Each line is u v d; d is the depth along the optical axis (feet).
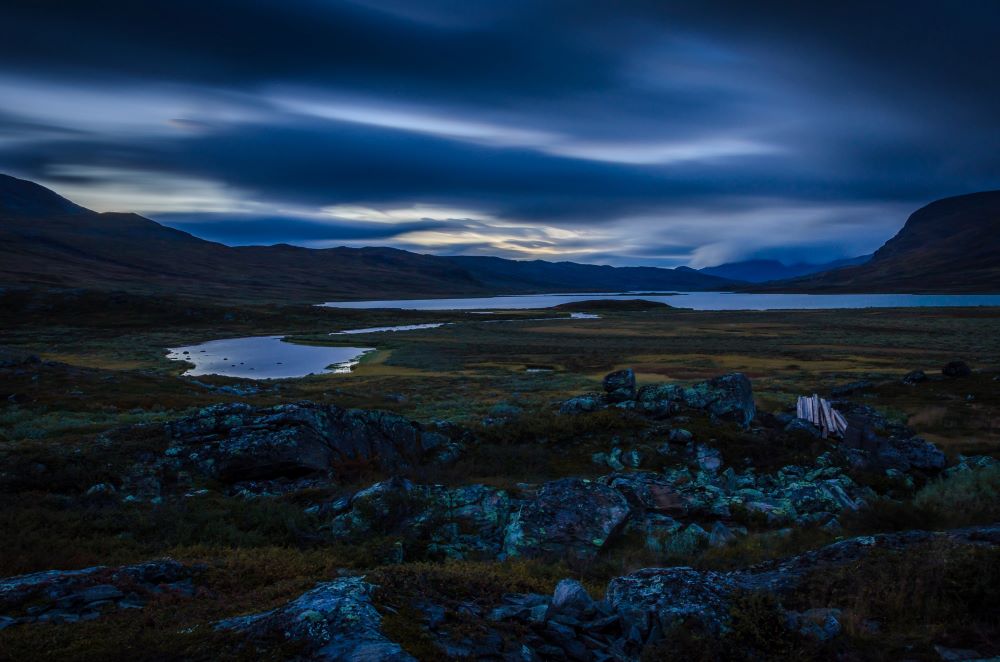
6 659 17.17
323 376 242.37
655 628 20.86
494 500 49.01
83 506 48.78
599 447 71.61
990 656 18.63
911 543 29.91
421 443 73.61
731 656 19.10
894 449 66.23
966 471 59.36
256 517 45.29
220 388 164.25
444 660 17.38
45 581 24.53
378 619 18.90
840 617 22.24
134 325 501.56
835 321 525.34
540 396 167.94
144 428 68.59
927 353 284.20
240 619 19.93
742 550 38.88
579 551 39.19
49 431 78.02
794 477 60.59
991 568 22.70
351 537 41.29
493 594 24.88
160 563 28.07
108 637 18.74
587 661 19.75
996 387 128.98
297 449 61.41
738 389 79.00
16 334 423.64
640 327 510.17
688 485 55.62
